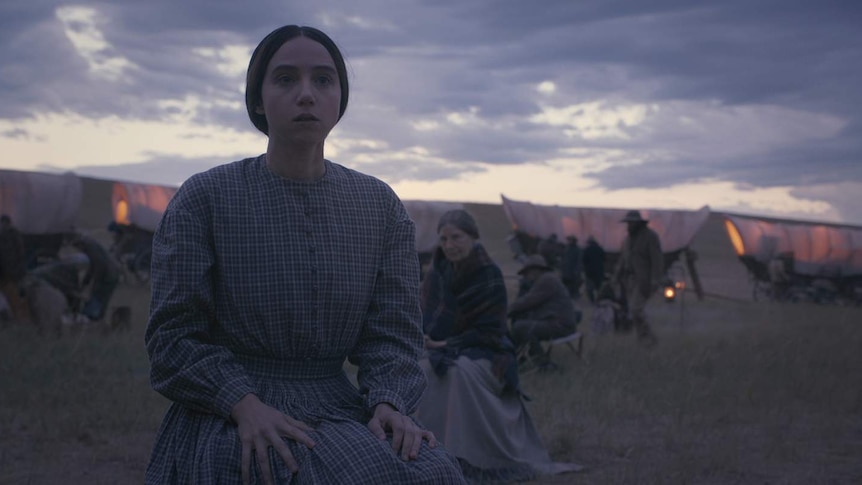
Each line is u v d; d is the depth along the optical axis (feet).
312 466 6.35
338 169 7.48
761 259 85.76
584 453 19.52
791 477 17.72
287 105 6.91
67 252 94.99
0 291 36.11
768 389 26.94
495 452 17.33
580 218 86.99
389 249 7.43
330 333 7.02
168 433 7.03
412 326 7.34
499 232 225.56
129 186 79.36
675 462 18.26
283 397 6.85
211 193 6.94
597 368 30.76
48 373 26.68
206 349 6.69
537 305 31.35
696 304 73.20
